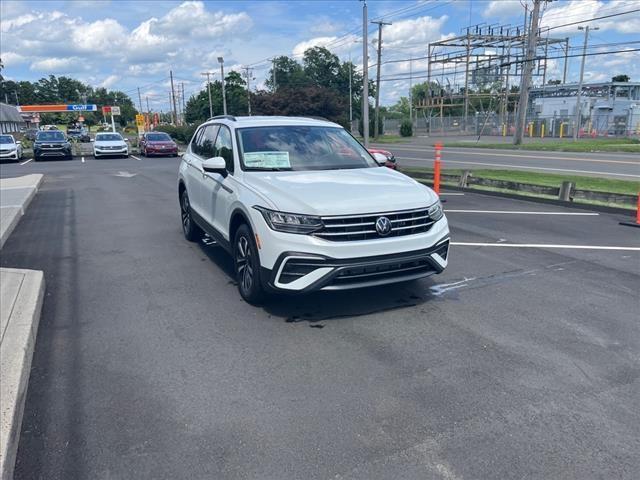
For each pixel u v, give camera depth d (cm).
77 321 498
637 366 402
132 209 1157
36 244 821
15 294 533
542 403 351
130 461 296
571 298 552
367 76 2856
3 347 406
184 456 299
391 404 351
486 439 313
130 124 12706
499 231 886
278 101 5072
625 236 841
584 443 309
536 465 290
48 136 2944
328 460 295
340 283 462
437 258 498
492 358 416
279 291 468
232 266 679
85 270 668
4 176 1997
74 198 1358
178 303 543
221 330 473
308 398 359
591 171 1866
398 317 500
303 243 450
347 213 455
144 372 397
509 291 575
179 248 779
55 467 292
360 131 6731
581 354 423
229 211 556
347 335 461
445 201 1223
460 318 498
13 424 311
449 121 6644
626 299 549
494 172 1803
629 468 288
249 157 570
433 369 399
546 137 4956
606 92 5731
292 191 481
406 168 1894
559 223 952
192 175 737
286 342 447
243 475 283
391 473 284
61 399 360
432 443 309
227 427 326
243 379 385
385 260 464
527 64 3456
